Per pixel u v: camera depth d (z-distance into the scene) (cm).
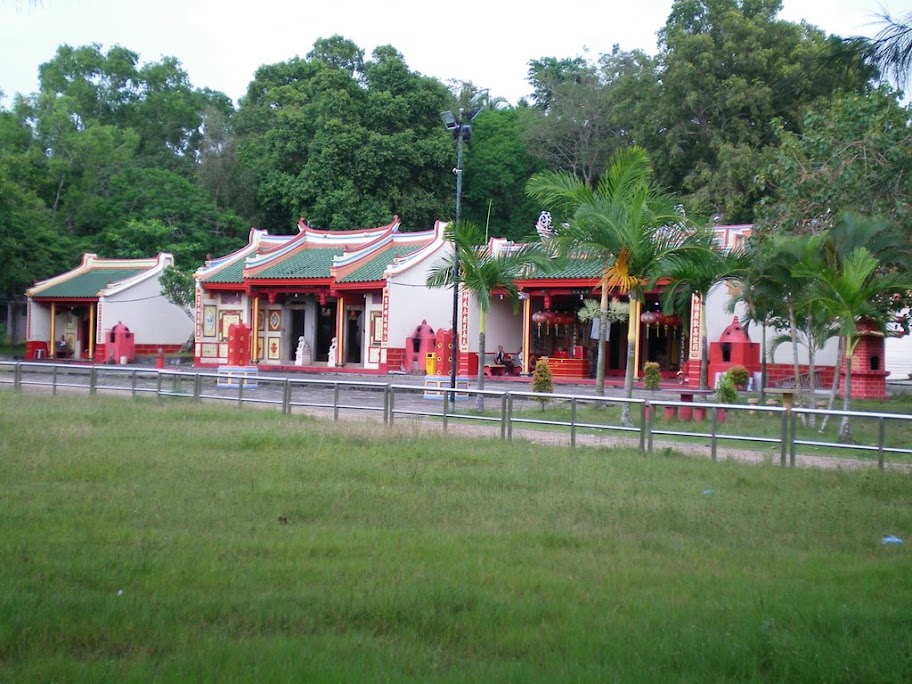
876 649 638
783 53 5197
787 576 863
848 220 2167
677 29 5416
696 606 754
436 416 2214
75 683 566
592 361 4462
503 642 664
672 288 2894
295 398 2417
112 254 6556
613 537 1031
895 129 2462
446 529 1052
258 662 605
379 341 4656
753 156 4750
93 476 1342
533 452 1714
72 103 7506
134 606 720
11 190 5700
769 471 1525
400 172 6259
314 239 5288
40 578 794
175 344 5869
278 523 1066
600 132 6550
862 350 3259
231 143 7312
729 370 3344
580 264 4078
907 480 1405
